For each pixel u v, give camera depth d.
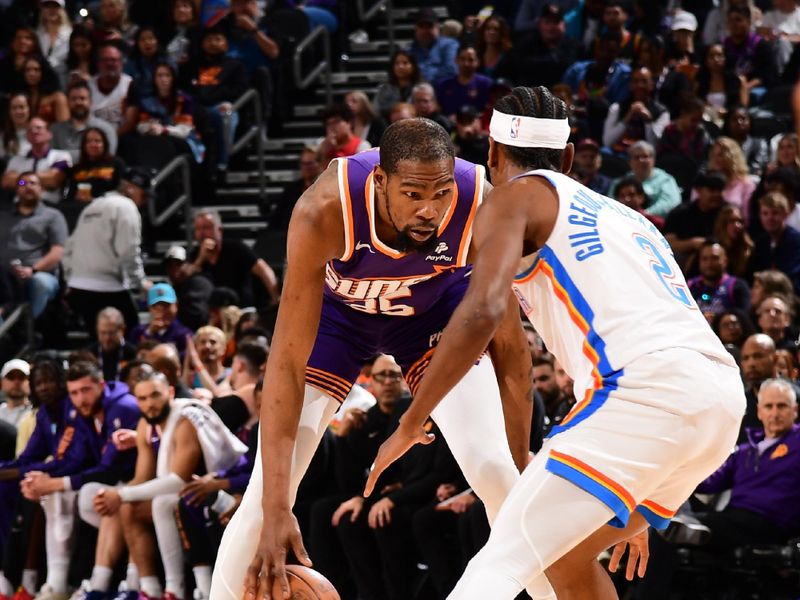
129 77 31.23
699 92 29.09
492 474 9.86
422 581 18.16
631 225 8.36
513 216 8.00
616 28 29.80
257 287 25.97
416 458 17.83
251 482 9.72
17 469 20.78
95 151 28.64
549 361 18.78
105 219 25.53
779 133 27.16
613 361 7.93
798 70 27.97
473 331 7.59
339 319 10.59
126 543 19.67
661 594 16.09
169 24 34.16
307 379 10.45
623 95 28.72
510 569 7.75
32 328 26.06
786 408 16.77
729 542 16.45
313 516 18.36
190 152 29.73
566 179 8.29
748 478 16.89
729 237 22.58
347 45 35.09
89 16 35.94
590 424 7.89
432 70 31.31
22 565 20.94
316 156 27.17
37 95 31.17
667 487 8.36
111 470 19.98
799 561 15.84
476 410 10.13
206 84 31.23
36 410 21.91
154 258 29.27
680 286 8.28
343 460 18.47
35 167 29.11
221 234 26.61
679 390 7.79
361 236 9.31
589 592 8.49
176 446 19.14
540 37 30.55
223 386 21.42
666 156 26.64
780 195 22.55
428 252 9.59
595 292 8.02
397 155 8.50
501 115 8.69
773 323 19.80
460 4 35.47
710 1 32.81
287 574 8.55
